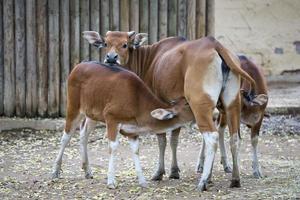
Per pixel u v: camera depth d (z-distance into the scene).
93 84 12.38
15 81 18.97
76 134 17.91
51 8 18.86
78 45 19.06
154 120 11.83
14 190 12.15
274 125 18.72
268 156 15.71
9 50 18.84
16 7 18.78
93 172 13.77
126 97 11.88
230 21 25.39
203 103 11.33
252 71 13.11
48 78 19.05
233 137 11.76
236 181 11.95
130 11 19.25
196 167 13.74
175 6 19.41
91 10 19.08
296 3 25.53
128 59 13.49
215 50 11.41
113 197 11.45
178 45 12.52
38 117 19.05
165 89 12.20
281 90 24.31
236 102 11.67
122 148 16.53
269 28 25.53
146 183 12.11
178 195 11.46
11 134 17.98
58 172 13.20
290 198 11.10
